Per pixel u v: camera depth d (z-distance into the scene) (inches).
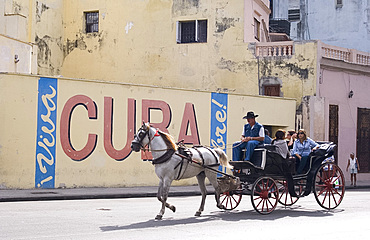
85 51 1251.8
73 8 1262.3
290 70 1115.9
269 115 1061.1
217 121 998.4
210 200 729.0
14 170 793.6
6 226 448.5
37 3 1176.2
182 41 1202.6
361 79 1240.2
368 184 1138.0
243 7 1151.0
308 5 1669.5
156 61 1205.1
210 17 1173.7
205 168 555.5
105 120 876.0
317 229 461.4
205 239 405.4
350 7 1617.9
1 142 786.2
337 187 674.2
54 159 826.8
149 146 540.4
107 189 842.2
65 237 402.3
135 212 567.2
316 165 594.6
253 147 572.7
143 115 916.0
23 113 800.9
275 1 1699.1
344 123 1195.3
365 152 1253.7
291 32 1684.3
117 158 888.9
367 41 1598.2
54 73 1233.4
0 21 1042.1
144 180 919.7
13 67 926.4
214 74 1167.6
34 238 394.9
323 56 1121.4
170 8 1198.3
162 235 420.5
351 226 480.1
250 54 1143.6
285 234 433.1
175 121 949.8
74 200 719.7
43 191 778.2
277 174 577.3
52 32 1224.8
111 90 883.4
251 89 1141.1
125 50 1225.4
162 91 936.9
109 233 425.4
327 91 1151.6
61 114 833.5
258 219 521.3
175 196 814.5
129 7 1224.2
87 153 858.1
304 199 741.9
